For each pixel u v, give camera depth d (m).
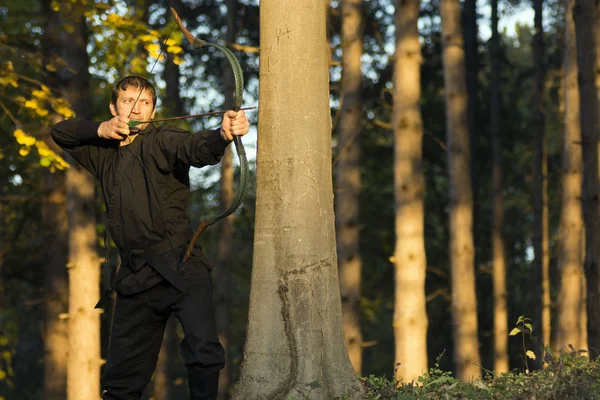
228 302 15.73
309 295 3.95
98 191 12.98
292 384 3.89
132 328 3.22
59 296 12.84
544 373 4.14
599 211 7.06
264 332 3.98
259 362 3.97
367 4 15.96
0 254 14.43
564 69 13.14
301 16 4.06
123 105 3.23
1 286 14.71
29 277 16.84
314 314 3.95
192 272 3.15
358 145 11.40
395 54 10.53
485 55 18.83
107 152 3.30
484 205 20.97
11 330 13.77
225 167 15.46
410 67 10.41
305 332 3.92
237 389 4.01
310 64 4.06
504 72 20.19
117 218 3.17
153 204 3.11
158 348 3.31
